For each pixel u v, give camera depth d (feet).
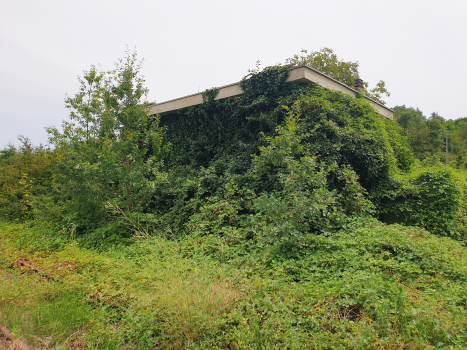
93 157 27.22
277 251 18.42
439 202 28.86
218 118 38.32
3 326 11.66
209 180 29.89
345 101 34.71
